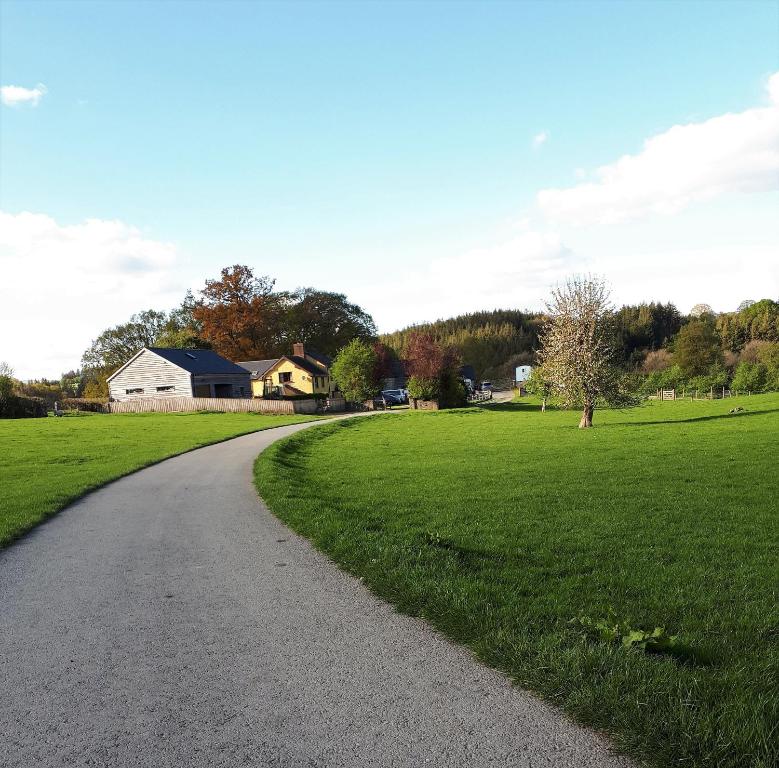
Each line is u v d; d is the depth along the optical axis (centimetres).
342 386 6009
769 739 308
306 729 351
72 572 718
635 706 348
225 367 5778
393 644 474
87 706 390
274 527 941
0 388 4600
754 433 2319
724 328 10838
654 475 1402
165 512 1092
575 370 3238
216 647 480
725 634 471
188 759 326
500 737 336
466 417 4253
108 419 4238
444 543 779
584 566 680
